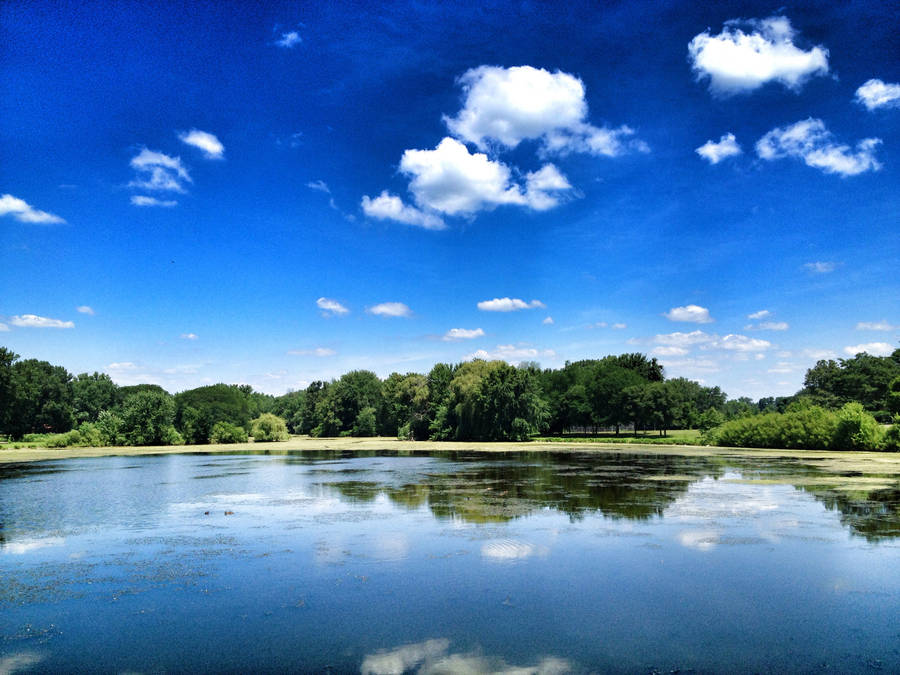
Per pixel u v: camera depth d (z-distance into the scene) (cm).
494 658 994
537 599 1289
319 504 2689
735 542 1791
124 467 5247
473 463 5053
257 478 4016
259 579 1463
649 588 1355
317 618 1190
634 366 13912
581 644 1051
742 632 1098
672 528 2003
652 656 998
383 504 2641
